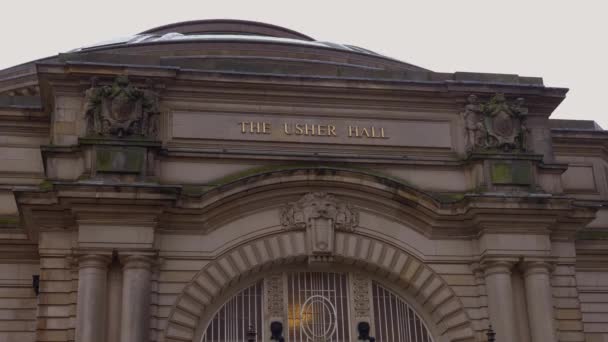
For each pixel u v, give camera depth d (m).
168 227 28.12
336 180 29.22
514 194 29.67
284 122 30.33
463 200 29.36
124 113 28.28
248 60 36.56
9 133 32.12
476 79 32.19
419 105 31.47
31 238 29.84
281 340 28.48
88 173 27.56
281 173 28.75
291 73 31.27
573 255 30.73
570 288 30.31
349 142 30.53
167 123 29.36
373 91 31.05
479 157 30.34
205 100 30.00
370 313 29.53
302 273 29.77
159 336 26.97
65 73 28.78
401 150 30.83
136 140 28.05
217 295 28.22
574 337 29.66
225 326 28.66
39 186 27.73
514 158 30.58
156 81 29.36
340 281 29.94
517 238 29.53
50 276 27.03
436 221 29.67
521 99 31.61
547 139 32.03
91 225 26.91
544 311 28.78
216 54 40.19
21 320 30.22
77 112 28.91
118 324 26.42
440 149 31.03
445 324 29.05
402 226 29.78
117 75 28.98
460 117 31.58
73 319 26.55
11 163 31.84
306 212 29.09
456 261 29.64
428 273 29.34
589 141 35.94
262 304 29.16
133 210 27.17
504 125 30.89
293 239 28.91
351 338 29.22
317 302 29.47
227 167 29.19
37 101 32.53
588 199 35.12
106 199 26.84
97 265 26.55
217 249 28.28
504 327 28.41
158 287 27.48
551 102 32.25
